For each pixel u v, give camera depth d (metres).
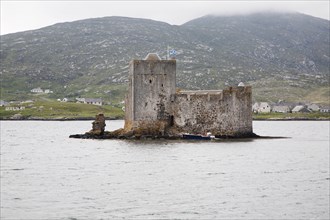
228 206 84.06
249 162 133.75
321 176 112.56
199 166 125.44
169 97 193.25
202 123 191.38
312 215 79.38
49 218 76.81
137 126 192.62
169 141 184.38
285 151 161.75
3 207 83.00
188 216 78.12
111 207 83.06
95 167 125.50
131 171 118.00
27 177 111.19
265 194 92.88
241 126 194.12
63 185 100.88
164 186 99.50
